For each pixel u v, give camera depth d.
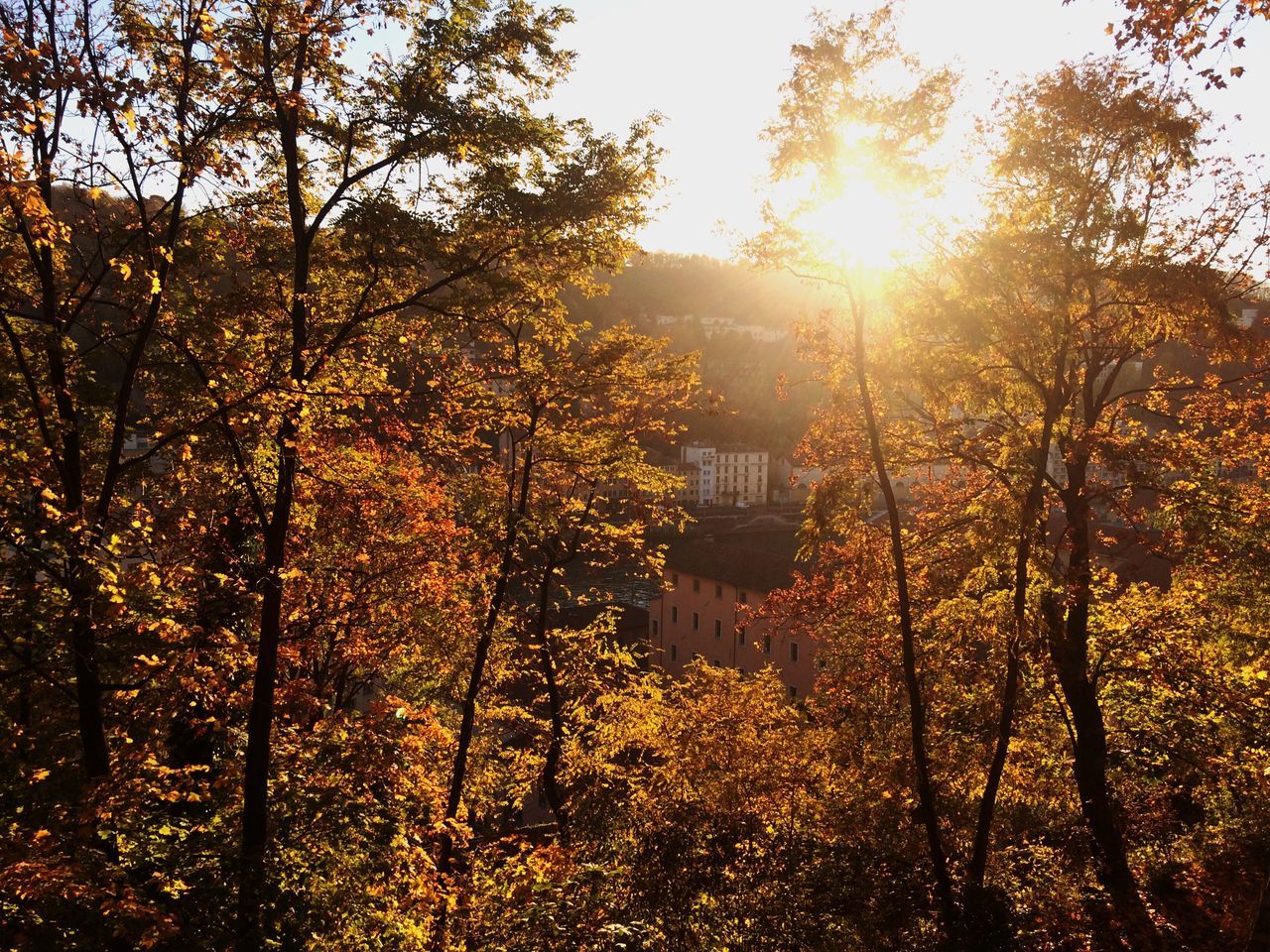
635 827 15.06
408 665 20.25
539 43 11.92
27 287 9.93
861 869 13.59
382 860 10.41
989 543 12.75
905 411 14.61
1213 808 16.92
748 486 135.00
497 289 12.60
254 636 13.64
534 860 11.03
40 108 7.16
